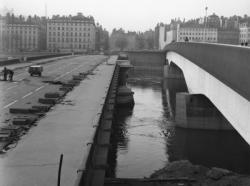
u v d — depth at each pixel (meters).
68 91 43.25
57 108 31.70
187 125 52.34
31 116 27.81
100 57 147.62
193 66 52.19
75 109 31.14
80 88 46.00
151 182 26.19
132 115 63.56
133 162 36.94
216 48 33.34
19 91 43.16
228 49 28.22
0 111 29.95
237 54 25.27
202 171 29.00
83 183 14.04
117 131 50.50
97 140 22.66
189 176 28.00
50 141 20.64
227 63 28.47
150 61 183.50
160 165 36.34
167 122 57.53
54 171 15.70
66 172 15.61
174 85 118.25
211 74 35.72
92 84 50.44
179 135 49.09
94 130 22.50
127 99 72.69
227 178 26.73
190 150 42.84
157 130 51.97
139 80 133.00
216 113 51.81
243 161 39.34
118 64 95.12
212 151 42.62
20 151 18.66
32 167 16.22
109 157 36.97
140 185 25.55
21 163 16.75
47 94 37.78
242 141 47.06
